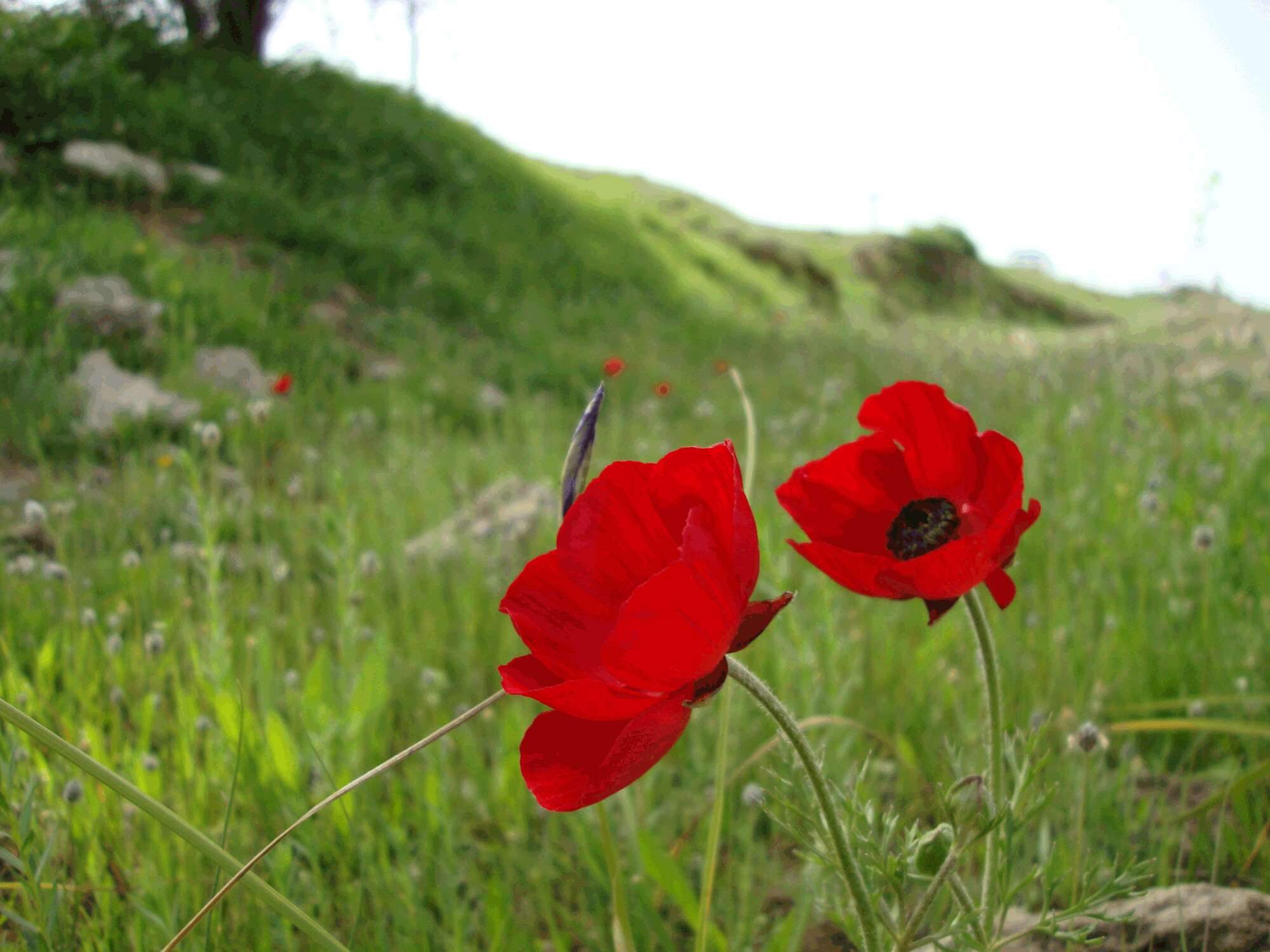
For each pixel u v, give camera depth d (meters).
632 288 13.55
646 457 5.06
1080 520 3.22
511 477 4.66
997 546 0.86
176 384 5.99
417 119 14.52
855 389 8.25
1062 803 1.80
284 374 6.95
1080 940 1.03
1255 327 6.86
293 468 5.22
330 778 1.70
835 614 2.41
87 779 1.73
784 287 21.09
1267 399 4.97
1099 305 25.77
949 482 1.04
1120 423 4.52
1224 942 1.35
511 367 8.84
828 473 1.07
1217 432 4.15
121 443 5.16
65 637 2.24
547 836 1.86
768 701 0.88
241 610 2.81
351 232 9.95
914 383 1.02
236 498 3.69
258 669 2.16
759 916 1.73
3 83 8.64
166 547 3.21
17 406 5.20
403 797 2.12
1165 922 1.39
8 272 6.24
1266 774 1.56
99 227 7.45
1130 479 3.52
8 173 7.98
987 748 1.10
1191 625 2.56
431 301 9.73
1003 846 1.06
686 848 1.92
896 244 27.55
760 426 6.96
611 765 0.75
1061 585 2.82
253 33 14.21
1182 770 2.17
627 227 16.92
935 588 0.89
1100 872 1.50
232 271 8.09
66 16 10.23
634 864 1.83
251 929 1.55
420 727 2.36
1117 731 2.16
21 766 1.61
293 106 12.45
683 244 18.77
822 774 0.90
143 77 10.88
